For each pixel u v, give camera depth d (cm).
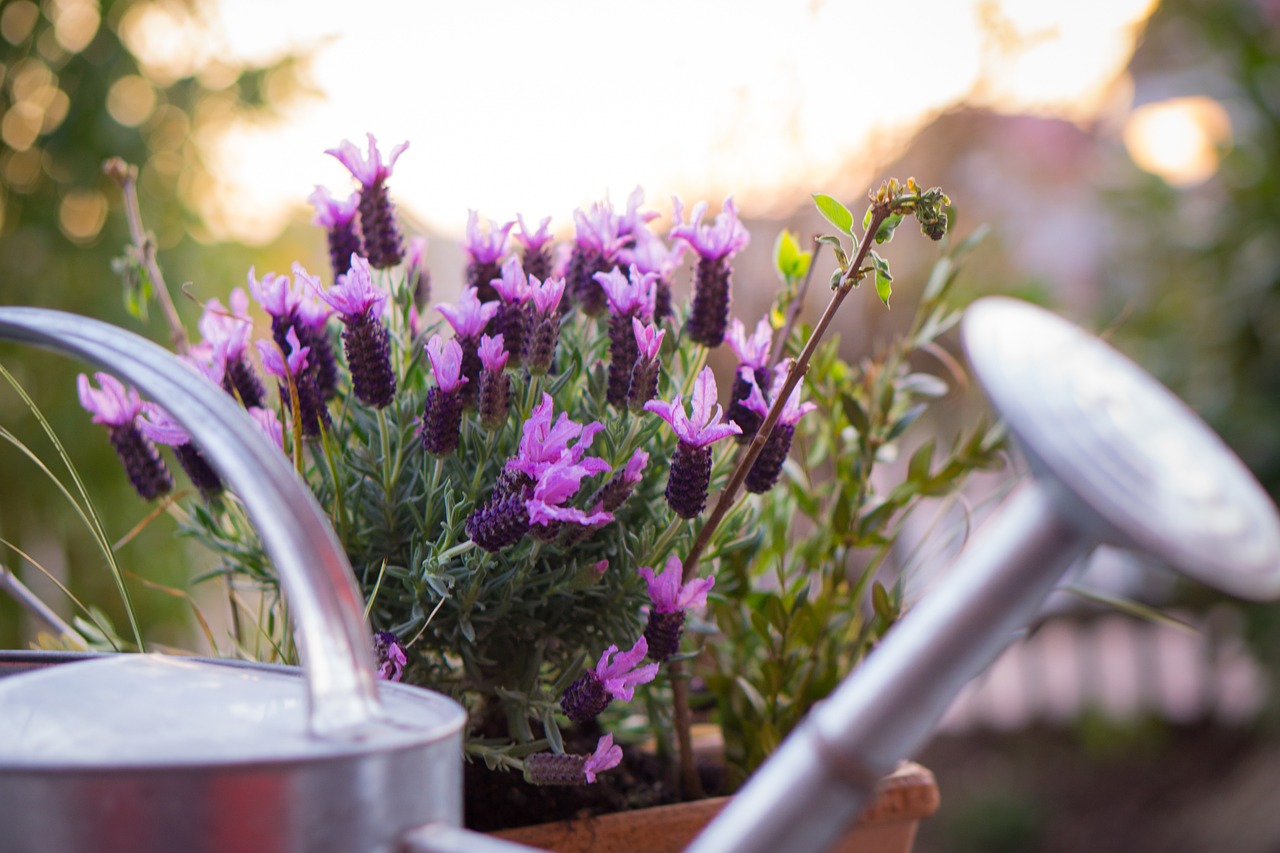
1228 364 207
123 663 41
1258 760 222
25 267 135
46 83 133
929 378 65
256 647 57
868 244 50
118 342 41
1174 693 266
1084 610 266
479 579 52
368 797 36
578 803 56
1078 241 278
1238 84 201
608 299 54
